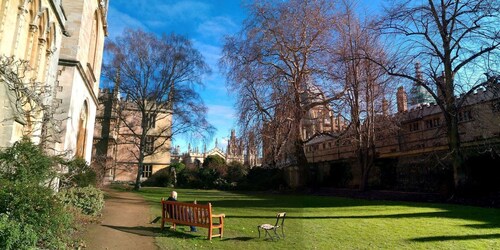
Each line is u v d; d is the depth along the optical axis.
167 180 39.88
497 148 18.17
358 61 24.30
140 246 7.71
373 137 25.39
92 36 24.38
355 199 21.28
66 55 18.12
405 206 16.12
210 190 34.69
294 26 25.97
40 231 5.96
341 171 32.78
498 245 8.05
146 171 45.03
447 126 19.59
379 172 28.41
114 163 41.75
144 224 10.57
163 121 46.31
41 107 12.95
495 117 20.17
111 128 43.75
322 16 25.77
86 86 21.97
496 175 18.81
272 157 28.42
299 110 25.91
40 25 13.39
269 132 26.00
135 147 45.16
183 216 9.26
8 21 10.49
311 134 31.58
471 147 19.83
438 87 19.97
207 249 7.66
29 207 5.82
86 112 23.28
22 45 11.66
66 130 17.14
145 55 32.84
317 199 21.30
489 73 17.83
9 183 6.16
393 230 9.98
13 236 4.88
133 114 42.25
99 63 27.25
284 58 26.42
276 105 25.98
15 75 9.97
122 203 16.33
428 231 9.73
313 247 7.98
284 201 19.86
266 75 26.42
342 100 25.36
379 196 21.91
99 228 9.38
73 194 11.13
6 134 9.73
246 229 10.18
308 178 30.17
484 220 11.45
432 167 22.66
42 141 12.67
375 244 8.28
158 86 33.28
